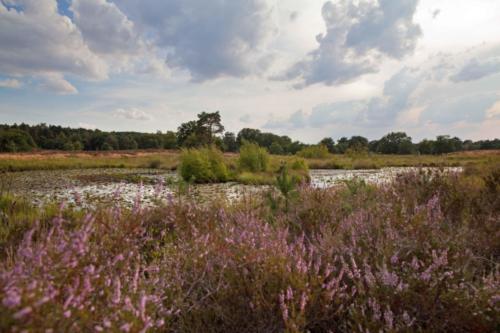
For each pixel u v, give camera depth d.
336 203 4.93
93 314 1.56
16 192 12.22
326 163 36.25
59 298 1.56
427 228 2.95
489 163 9.95
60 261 1.69
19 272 1.45
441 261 2.22
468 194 4.58
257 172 20.73
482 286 2.13
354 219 3.61
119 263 2.31
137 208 3.19
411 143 108.06
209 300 2.29
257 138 115.00
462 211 4.02
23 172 29.20
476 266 2.63
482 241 3.02
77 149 101.56
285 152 102.06
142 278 2.30
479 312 1.90
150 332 1.67
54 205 6.29
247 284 2.26
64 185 15.68
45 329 1.29
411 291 2.08
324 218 4.23
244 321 2.12
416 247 2.70
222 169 18.56
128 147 112.56
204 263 2.56
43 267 1.60
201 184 16.11
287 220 4.34
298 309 2.09
